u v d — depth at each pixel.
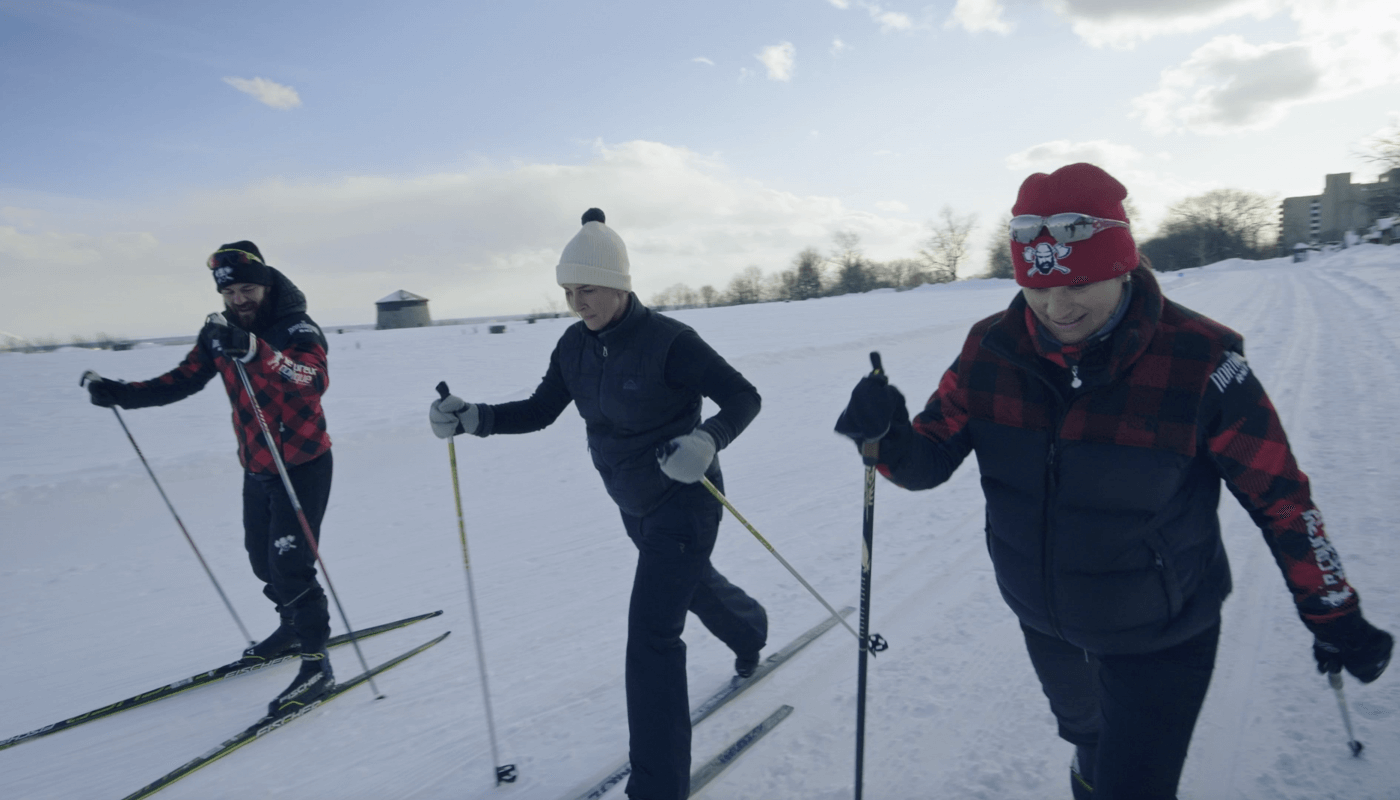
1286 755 2.30
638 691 2.20
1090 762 1.90
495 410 2.50
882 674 2.99
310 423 3.09
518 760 2.61
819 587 3.87
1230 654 2.93
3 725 2.99
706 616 2.76
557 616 3.79
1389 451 5.08
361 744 2.75
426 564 4.62
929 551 4.28
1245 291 23.20
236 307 3.08
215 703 3.10
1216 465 1.47
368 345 19.53
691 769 2.41
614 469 2.34
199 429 8.80
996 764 2.40
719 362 2.26
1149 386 1.43
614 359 2.30
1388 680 2.63
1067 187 1.38
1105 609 1.54
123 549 5.02
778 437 7.59
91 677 3.36
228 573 4.59
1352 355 9.02
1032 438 1.58
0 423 9.14
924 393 9.48
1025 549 1.65
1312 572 1.43
